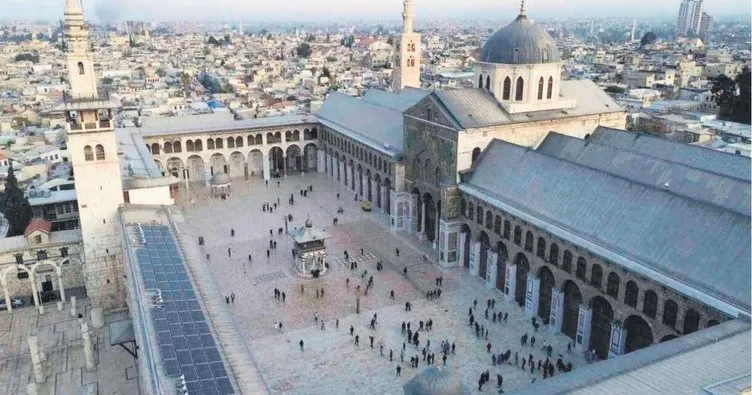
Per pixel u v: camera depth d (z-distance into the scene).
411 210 104.19
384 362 66.50
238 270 90.44
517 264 78.31
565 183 74.06
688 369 41.25
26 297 83.88
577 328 68.19
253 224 111.38
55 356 68.69
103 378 64.25
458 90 94.31
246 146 142.50
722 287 52.03
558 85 98.38
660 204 62.62
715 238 55.91
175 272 62.66
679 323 54.69
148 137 131.50
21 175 127.88
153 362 46.25
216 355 48.03
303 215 116.56
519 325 73.94
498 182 83.12
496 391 60.88
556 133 94.19
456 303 79.44
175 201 126.88
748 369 40.91
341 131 133.62
